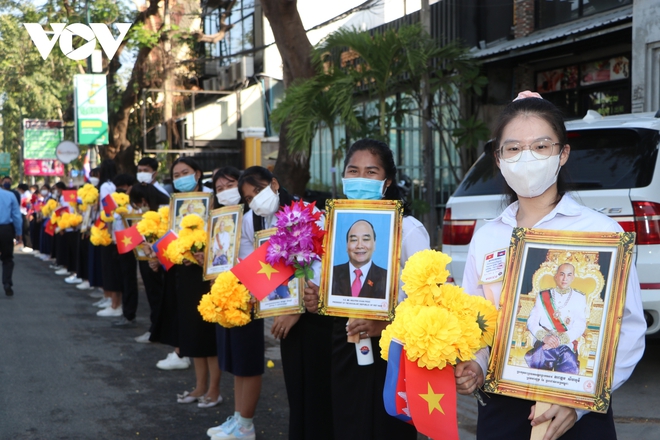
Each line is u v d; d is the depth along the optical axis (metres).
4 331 8.54
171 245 5.08
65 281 13.52
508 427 2.28
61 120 31.98
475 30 12.61
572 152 5.45
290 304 3.78
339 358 3.31
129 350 7.53
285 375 3.94
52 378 6.38
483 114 12.27
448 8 12.89
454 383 2.26
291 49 10.22
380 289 3.09
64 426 5.06
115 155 19.94
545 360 2.14
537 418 2.12
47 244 18.27
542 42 10.05
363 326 3.15
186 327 5.41
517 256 2.24
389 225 3.13
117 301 9.68
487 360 2.34
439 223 14.12
